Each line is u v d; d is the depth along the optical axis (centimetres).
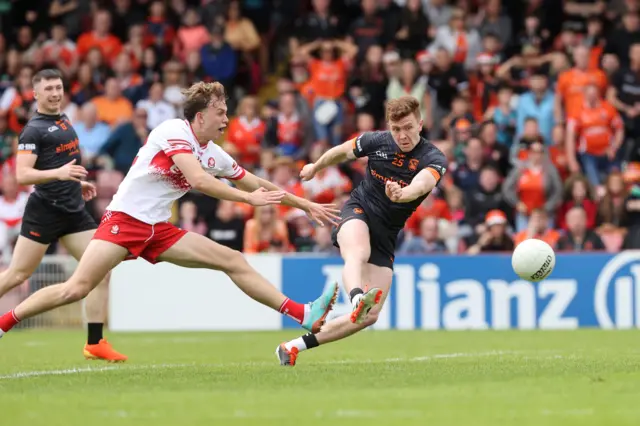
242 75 7006
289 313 2702
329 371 2714
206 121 2645
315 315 2681
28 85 6456
